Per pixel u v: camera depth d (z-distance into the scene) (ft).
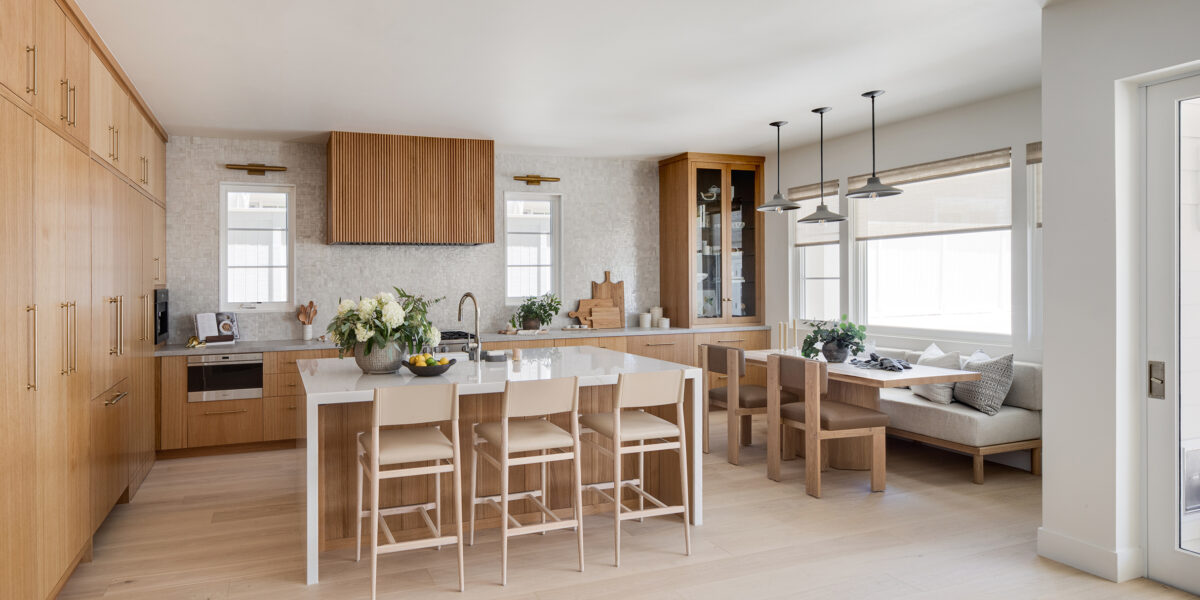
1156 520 10.18
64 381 9.64
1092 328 10.44
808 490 14.47
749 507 13.64
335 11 11.02
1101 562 10.31
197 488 15.23
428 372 11.47
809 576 10.39
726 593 9.82
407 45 12.61
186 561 11.07
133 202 14.39
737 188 24.20
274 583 10.21
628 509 13.24
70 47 10.16
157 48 12.50
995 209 16.85
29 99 8.46
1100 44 10.23
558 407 10.65
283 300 20.85
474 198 20.81
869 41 12.67
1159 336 10.07
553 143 21.58
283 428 18.80
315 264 20.86
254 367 18.49
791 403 16.51
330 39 12.26
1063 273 10.83
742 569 10.65
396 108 17.06
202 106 16.52
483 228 20.94
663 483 13.51
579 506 10.69
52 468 9.20
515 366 12.99
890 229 19.84
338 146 19.38
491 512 12.46
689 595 9.75
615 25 11.77
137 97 14.89
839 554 11.25
